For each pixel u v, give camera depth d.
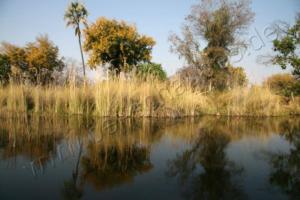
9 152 6.47
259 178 4.91
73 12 34.62
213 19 28.14
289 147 7.57
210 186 4.49
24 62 34.19
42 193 4.08
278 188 4.41
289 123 13.67
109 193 4.12
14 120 12.03
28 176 4.82
